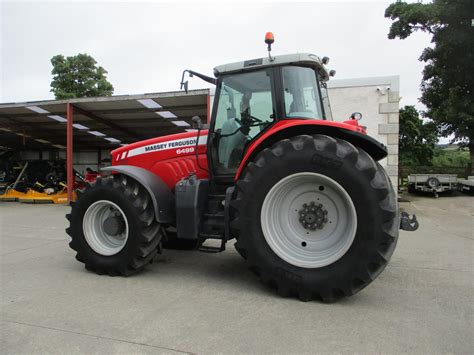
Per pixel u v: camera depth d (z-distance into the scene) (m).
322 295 2.92
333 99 9.65
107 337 2.40
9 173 14.35
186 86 3.78
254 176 3.08
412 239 5.76
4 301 3.05
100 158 18.70
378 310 2.81
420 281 3.54
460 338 2.35
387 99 9.35
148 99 10.56
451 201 11.58
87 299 3.08
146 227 3.63
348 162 2.83
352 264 2.82
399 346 2.25
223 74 3.68
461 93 16.22
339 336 2.38
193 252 4.80
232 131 3.67
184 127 14.50
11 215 9.05
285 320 2.63
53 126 14.66
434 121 17.94
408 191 14.34
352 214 2.85
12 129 15.10
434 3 15.95
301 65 3.40
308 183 3.09
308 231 3.14
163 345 2.29
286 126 3.10
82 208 3.84
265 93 3.49
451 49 15.39
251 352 2.19
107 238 3.89
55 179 13.03
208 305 2.93
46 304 2.97
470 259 4.46
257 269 3.12
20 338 2.39
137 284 3.48
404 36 17.09
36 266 4.14
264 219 3.07
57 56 26.62
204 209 3.62
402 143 23.94
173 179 4.07
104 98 10.79
